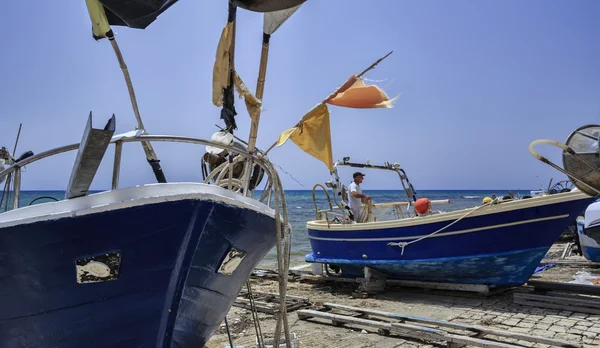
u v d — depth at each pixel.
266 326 6.73
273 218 4.16
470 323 6.50
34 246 3.15
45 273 3.28
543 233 7.47
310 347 5.60
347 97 5.38
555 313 6.91
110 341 3.64
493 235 7.64
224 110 4.30
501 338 5.68
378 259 8.92
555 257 13.45
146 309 3.56
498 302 7.79
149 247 3.31
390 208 11.13
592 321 6.37
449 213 7.97
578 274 10.36
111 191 3.18
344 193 10.23
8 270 3.31
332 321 6.63
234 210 3.52
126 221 3.15
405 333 5.82
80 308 3.44
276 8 3.24
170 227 3.27
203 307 3.97
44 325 3.56
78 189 3.12
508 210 7.49
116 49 4.16
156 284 3.48
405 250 8.52
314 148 5.40
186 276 3.53
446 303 7.88
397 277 9.07
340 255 9.62
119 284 3.40
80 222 3.07
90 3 3.97
